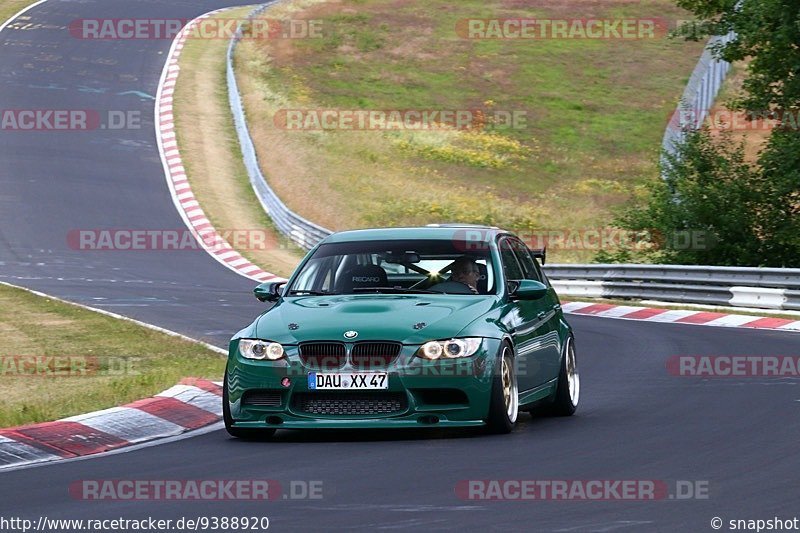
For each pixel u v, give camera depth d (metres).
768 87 93.94
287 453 30.20
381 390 31.50
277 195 134.88
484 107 185.62
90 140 154.00
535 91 194.38
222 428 35.69
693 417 35.41
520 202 139.75
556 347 37.34
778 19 90.00
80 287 86.88
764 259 93.50
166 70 189.12
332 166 148.00
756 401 38.44
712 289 77.50
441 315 32.75
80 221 121.38
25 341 56.81
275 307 34.72
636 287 84.56
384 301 33.94
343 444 31.62
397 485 25.23
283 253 113.56
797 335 58.78
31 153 146.88
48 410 36.69
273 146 154.50
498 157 159.75
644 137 174.50
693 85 141.12
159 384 42.00
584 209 137.12
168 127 161.00
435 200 135.62
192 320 67.69
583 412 38.03
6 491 25.75
